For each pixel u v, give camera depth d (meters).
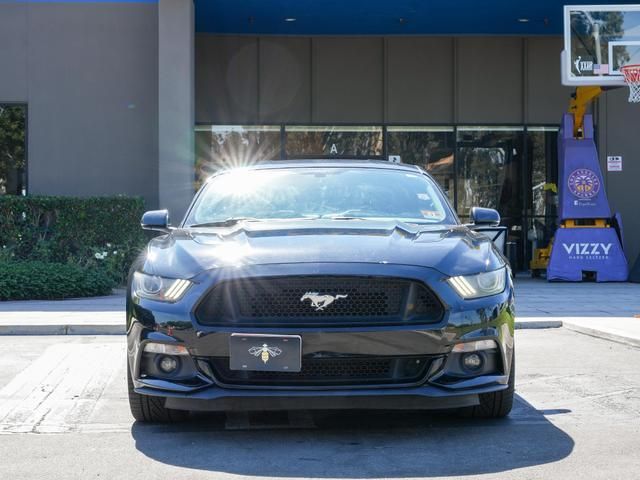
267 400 4.51
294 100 17.70
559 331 9.57
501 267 4.94
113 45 15.17
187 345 4.50
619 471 4.10
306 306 4.48
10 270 12.42
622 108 17.58
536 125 17.91
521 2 15.38
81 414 5.47
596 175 15.94
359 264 4.53
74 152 15.16
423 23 16.78
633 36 14.98
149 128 15.18
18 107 15.23
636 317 10.18
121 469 4.20
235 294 4.51
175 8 14.41
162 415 5.08
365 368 4.52
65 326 9.37
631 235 17.53
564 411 5.47
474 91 17.86
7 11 15.14
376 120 17.78
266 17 16.22
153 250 5.12
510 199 17.92
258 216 5.85
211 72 17.56
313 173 6.37
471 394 4.54
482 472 4.09
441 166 17.88
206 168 17.58
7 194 15.16
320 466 4.22
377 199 6.02
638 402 5.74
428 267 4.59
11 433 4.98
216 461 4.33
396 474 4.07
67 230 13.79
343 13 15.96
